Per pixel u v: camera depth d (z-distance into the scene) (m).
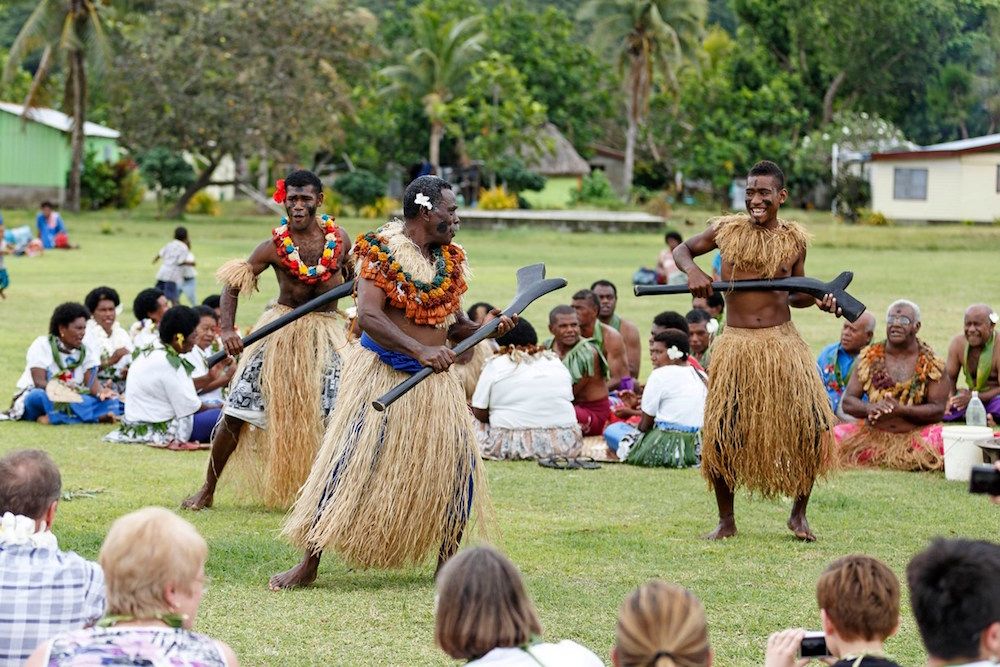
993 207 63.44
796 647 5.38
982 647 4.75
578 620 8.11
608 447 13.94
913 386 13.45
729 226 10.23
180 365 13.82
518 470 13.09
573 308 15.17
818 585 5.36
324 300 10.45
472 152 72.44
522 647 5.01
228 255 42.88
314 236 10.87
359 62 63.31
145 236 51.44
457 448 8.74
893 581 5.26
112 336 15.86
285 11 60.78
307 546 8.80
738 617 8.23
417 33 75.25
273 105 60.75
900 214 64.75
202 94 60.59
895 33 77.94
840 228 54.31
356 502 8.58
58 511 10.72
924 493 12.15
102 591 6.05
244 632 7.84
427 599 8.57
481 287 32.56
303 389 10.72
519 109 72.56
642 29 76.50
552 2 108.38
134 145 62.03
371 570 9.33
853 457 13.52
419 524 8.61
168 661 4.89
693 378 13.55
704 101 81.00
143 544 4.97
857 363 13.88
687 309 27.69
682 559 9.67
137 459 13.09
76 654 4.86
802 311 27.25
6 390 17.41
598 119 88.88
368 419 8.66
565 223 57.91
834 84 81.88
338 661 7.37
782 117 79.75
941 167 63.84
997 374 14.71
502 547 9.65
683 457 13.30
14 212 62.16
